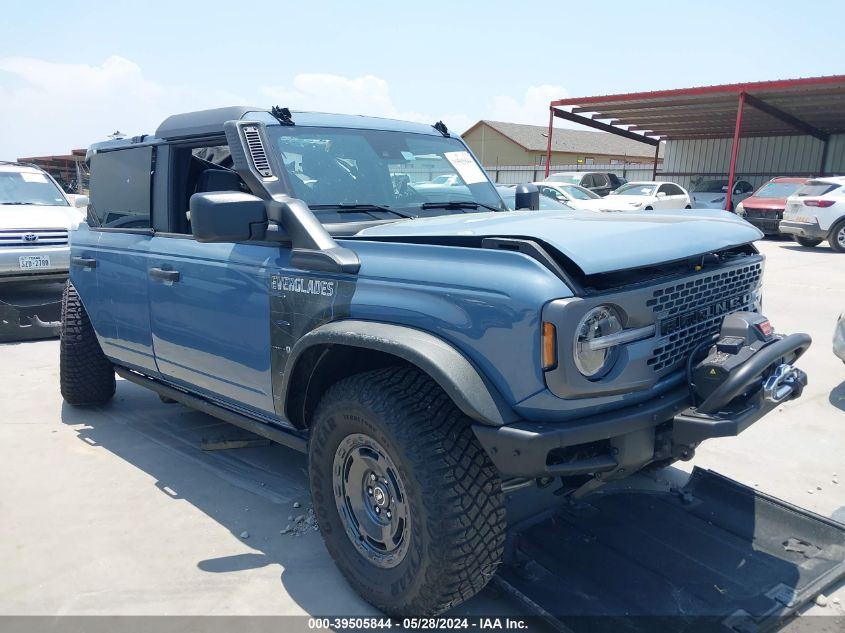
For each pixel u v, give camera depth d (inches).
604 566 115.5
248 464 171.5
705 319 113.1
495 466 96.0
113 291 176.1
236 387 140.5
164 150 160.4
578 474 101.2
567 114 1068.5
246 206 118.3
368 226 131.9
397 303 105.0
